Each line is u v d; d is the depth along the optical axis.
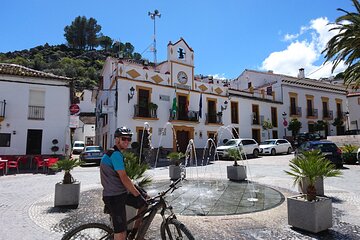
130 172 5.36
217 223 5.39
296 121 32.66
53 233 4.84
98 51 96.94
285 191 8.81
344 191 8.62
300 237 4.60
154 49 29.23
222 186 9.77
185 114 25.38
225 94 29.03
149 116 22.95
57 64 71.81
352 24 11.88
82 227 3.31
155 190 9.09
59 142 18.98
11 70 18.70
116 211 3.14
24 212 6.28
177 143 24.58
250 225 5.25
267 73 36.66
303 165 5.21
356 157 16.64
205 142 26.41
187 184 10.27
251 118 30.58
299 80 36.09
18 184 10.63
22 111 18.23
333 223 5.32
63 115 19.27
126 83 22.14
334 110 39.00
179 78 25.70
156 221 5.55
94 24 103.12
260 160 20.61
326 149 15.21
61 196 6.84
